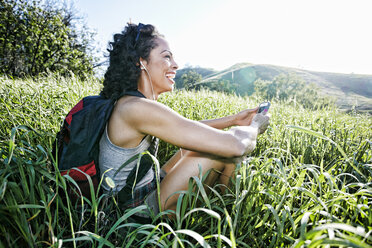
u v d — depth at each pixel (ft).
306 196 4.63
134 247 3.47
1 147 4.16
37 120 6.64
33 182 3.29
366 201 3.99
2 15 57.52
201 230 4.30
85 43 72.43
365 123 11.44
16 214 2.89
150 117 3.78
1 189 2.82
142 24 4.48
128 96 4.03
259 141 8.11
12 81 12.17
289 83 234.38
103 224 3.67
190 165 4.38
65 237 3.54
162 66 4.58
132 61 4.23
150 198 4.43
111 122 3.92
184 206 3.72
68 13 71.15
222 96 16.62
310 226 4.06
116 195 4.09
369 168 5.00
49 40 61.31
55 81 12.25
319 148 7.09
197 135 3.90
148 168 4.34
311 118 10.40
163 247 3.10
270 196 4.03
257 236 4.13
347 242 2.15
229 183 4.76
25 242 3.01
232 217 4.20
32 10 61.26
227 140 4.08
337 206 3.76
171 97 12.85
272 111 12.10
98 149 3.88
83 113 3.76
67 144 3.84
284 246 3.73
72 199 3.94
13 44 59.77
